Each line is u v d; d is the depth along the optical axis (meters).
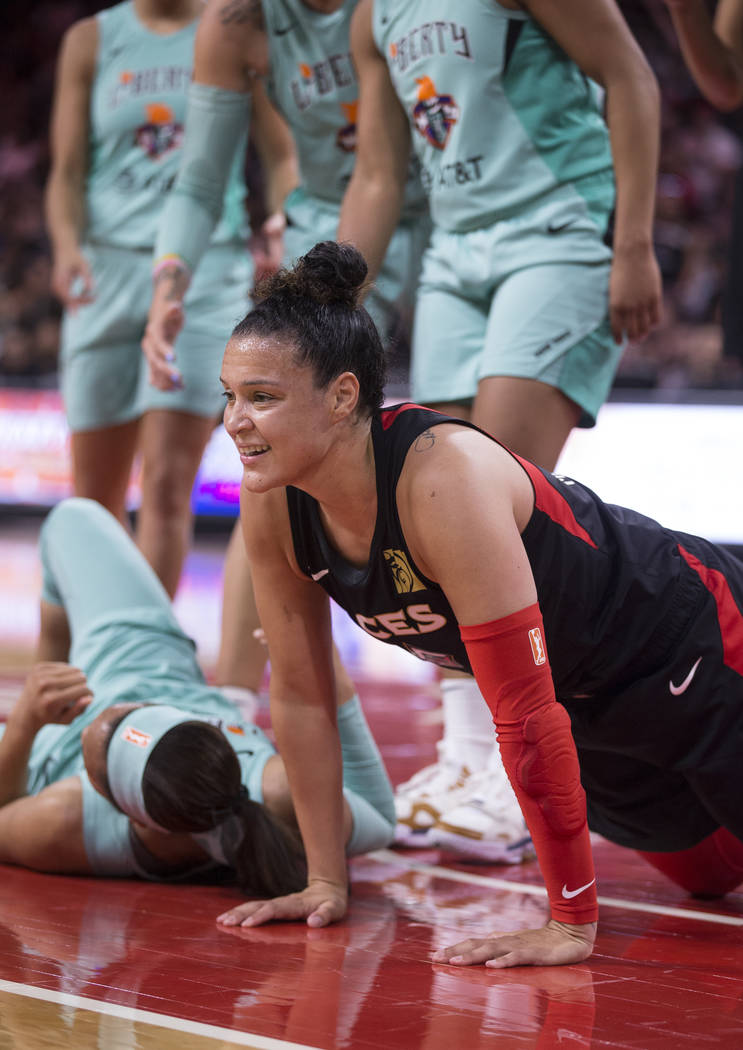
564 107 7.51
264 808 6.22
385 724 11.91
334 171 9.00
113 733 6.14
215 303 11.11
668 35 31.34
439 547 4.80
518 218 7.52
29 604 21.19
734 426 24.44
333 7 8.57
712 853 6.24
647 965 5.17
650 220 7.38
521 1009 4.52
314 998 4.58
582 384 7.46
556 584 5.22
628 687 5.55
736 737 5.54
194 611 20.34
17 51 37.31
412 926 5.78
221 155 9.03
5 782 6.71
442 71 7.46
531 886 6.75
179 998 4.53
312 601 5.69
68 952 5.10
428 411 5.06
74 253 11.65
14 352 34.22
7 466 34.06
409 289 9.12
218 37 8.83
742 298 9.08
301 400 4.69
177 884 6.52
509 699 4.88
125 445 12.06
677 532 5.81
